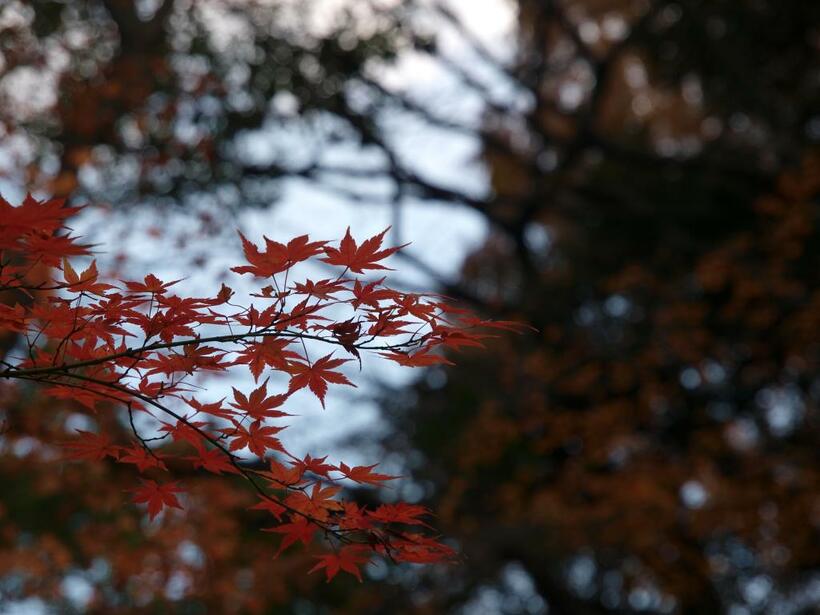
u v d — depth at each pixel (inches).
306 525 90.6
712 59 546.6
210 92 340.5
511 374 542.6
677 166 576.7
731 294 541.3
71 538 396.8
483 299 611.8
